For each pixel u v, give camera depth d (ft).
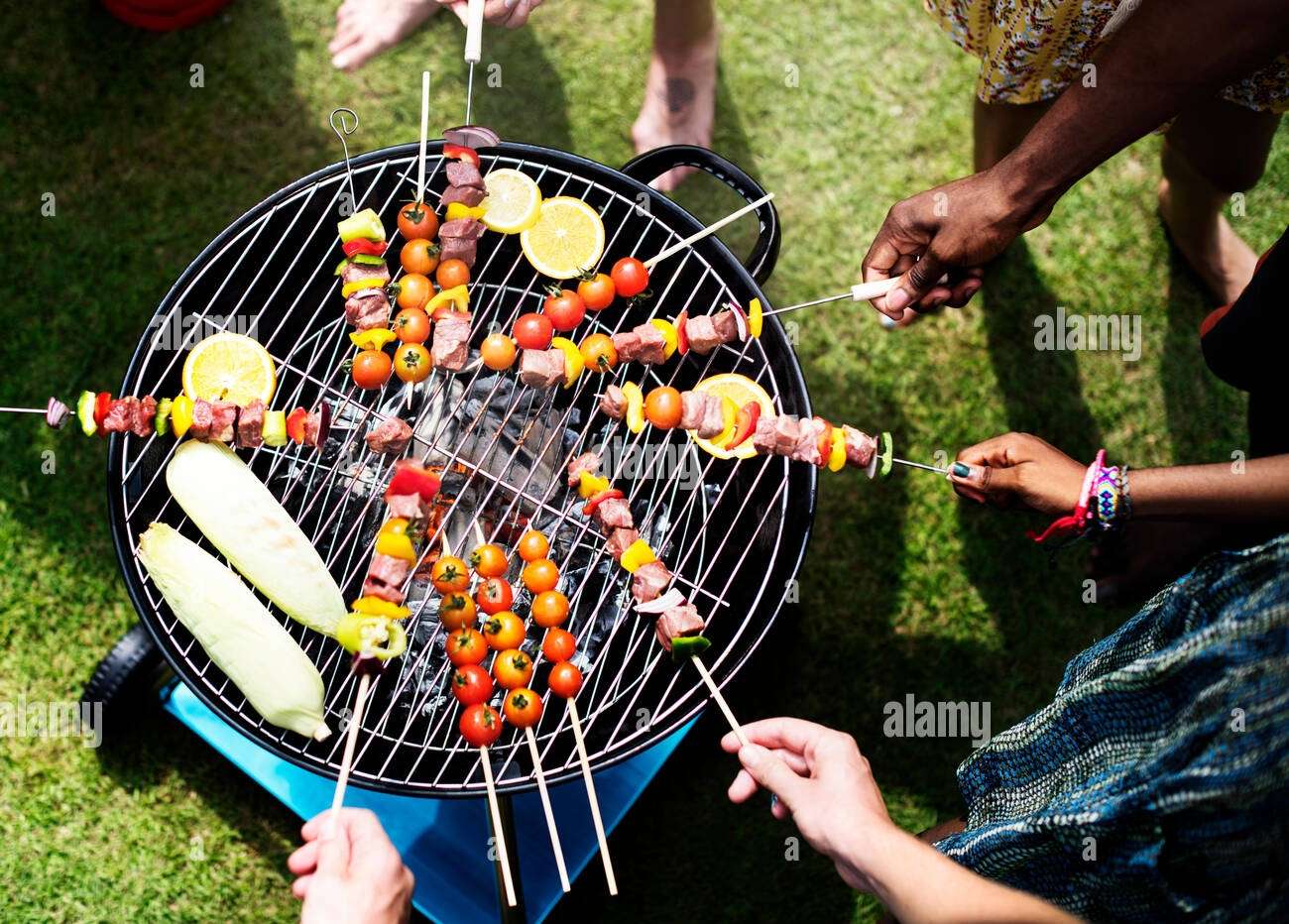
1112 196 11.39
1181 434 11.05
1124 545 9.89
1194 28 5.64
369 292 6.83
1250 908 4.74
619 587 7.79
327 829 6.02
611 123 11.46
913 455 10.91
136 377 6.91
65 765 9.76
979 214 7.07
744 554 7.45
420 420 7.68
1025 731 6.56
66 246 10.68
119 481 6.81
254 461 7.70
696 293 7.63
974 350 11.10
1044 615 10.55
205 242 10.85
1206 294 11.29
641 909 9.89
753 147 11.48
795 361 7.11
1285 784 4.48
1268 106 7.88
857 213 11.39
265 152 11.10
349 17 11.08
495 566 6.80
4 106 10.89
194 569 6.89
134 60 11.09
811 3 11.68
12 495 10.16
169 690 9.45
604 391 8.08
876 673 10.43
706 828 10.05
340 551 7.45
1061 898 5.84
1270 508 6.39
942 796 10.23
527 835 9.20
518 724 6.64
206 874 9.76
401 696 7.45
